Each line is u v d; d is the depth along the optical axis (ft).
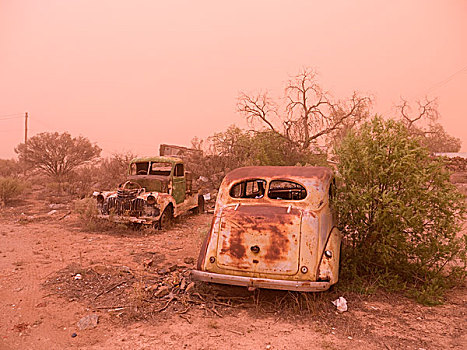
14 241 25.53
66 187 62.13
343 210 17.53
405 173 17.03
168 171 34.35
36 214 38.45
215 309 14.32
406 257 17.42
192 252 23.11
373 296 15.89
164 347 11.34
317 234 14.61
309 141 76.89
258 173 17.67
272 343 11.66
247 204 16.67
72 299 14.96
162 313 13.89
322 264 14.08
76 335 12.05
